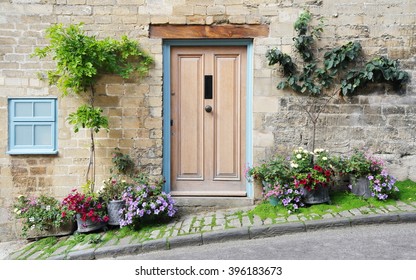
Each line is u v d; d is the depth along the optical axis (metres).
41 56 5.17
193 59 5.56
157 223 4.98
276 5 5.42
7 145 5.44
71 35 5.00
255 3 5.42
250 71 5.53
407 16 5.42
